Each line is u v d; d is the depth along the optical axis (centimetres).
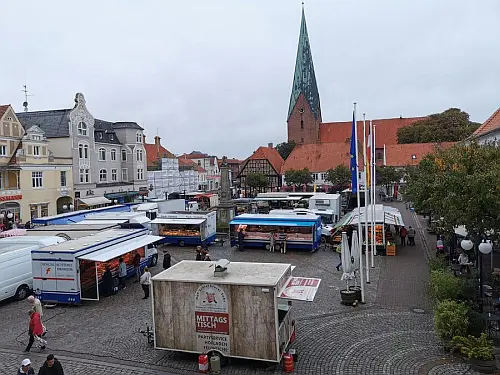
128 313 1878
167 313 1378
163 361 1392
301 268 2680
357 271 2525
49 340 1596
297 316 1783
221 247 3488
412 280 2320
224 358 1349
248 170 9069
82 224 3422
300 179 7875
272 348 1295
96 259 1972
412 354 1395
